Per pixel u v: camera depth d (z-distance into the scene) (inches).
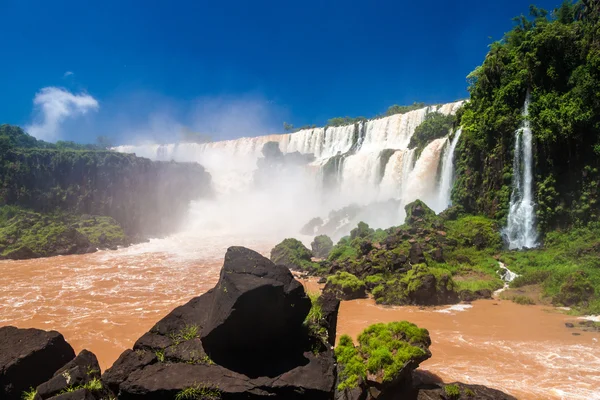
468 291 1004.6
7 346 312.2
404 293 991.0
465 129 1525.6
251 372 272.1
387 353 466.3
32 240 1811.0
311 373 277.6
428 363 629.9
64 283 1259.8
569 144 1229.1
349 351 486.6
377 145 2596.0
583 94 1216.8
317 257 1647.4
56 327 842.8
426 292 962.7
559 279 995.3
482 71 1568.7
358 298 1049.5
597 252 1061.8
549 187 1251.8
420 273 1009.5
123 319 895.7
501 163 1392.7
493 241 1290.6
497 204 1382.9
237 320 272.8
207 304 339.9
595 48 1240.2
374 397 443.8
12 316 920.9
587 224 1180.5
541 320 830.5
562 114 1238.9
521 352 669.9
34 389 293.4
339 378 460.4
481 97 1574.8
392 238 1284.4
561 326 790.5
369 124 2691.9
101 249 1931.6
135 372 271.9
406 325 530.9
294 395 263.6
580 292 916.0
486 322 827.4
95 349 725.9
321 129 3068.4
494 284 1070.4
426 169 1830.7
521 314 874.1
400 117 2524.6
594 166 1193.4
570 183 1234.0
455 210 1483.8
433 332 772.6
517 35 1530.5
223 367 273.6
